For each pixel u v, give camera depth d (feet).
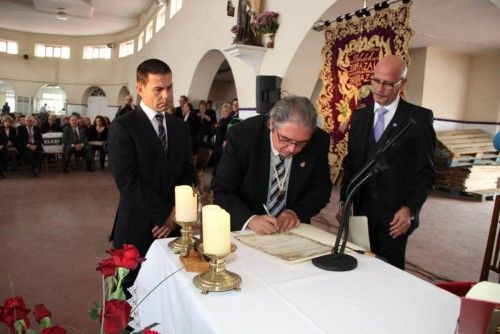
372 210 6.71
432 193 22.74
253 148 5.65
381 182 6.53
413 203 6.29
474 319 2.61
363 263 4.55
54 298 8.55
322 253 4.67
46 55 58.29
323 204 6.09
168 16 35.32
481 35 19.79
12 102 59.57
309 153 5.82
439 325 3.27
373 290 3.85
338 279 4.07
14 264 10.37
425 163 6.39
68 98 58.75
